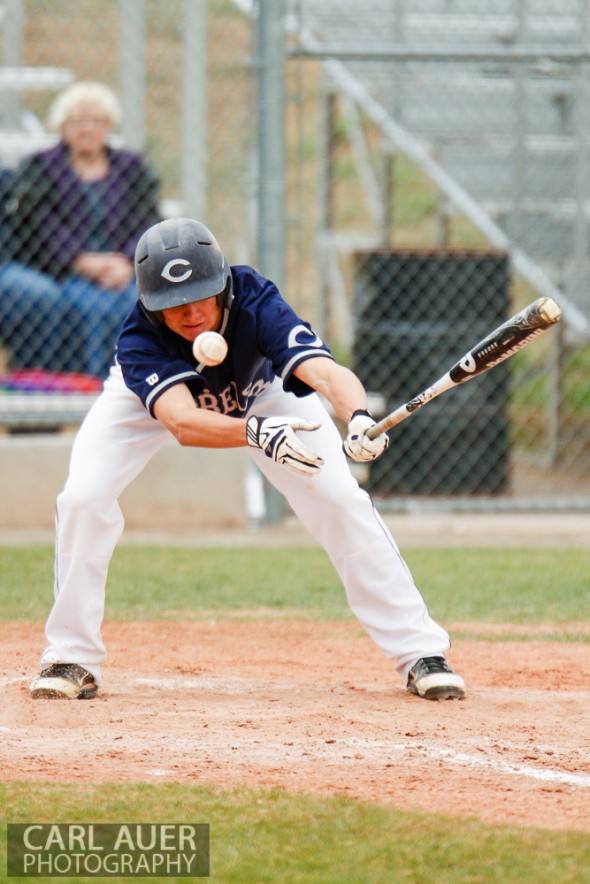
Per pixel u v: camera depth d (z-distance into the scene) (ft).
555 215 132.67
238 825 33.71
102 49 169.78
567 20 129.70
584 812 35.14
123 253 103.09
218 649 58.70
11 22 129.08
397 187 166.91
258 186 92.38
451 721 45.01
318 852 31.83
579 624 65.21
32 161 101.45
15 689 49.08
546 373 133.59
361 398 42.55
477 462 104.22
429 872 30.58
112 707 46.75
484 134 134.82
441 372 103.86
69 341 103.14
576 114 120.78
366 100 126.62
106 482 45.91
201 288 42.45
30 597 70.23
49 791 36.35
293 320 44.24
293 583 75.97
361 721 44.86
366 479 102.94
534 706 47.55
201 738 42.39
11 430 102.27
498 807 35.50
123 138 121.49
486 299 103.86
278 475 46.60
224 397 46.14
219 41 165.99
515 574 78.74
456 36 131.03
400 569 48.21
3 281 101.96
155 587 74.33
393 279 103.76
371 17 129.59
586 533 94.84
